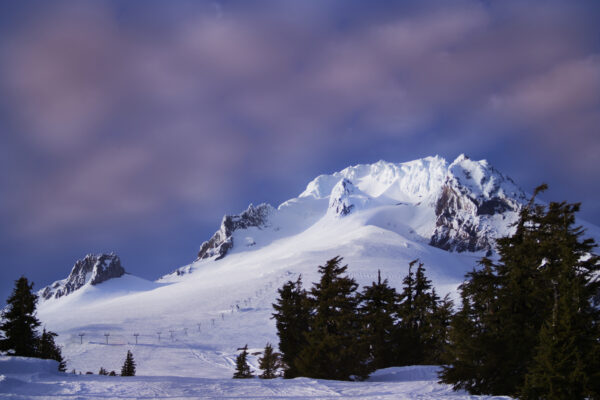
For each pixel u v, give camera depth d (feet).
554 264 102.63
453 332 104.63
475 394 97.04
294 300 163.43
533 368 78.74
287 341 159.53
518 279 105.70
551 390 73.56
